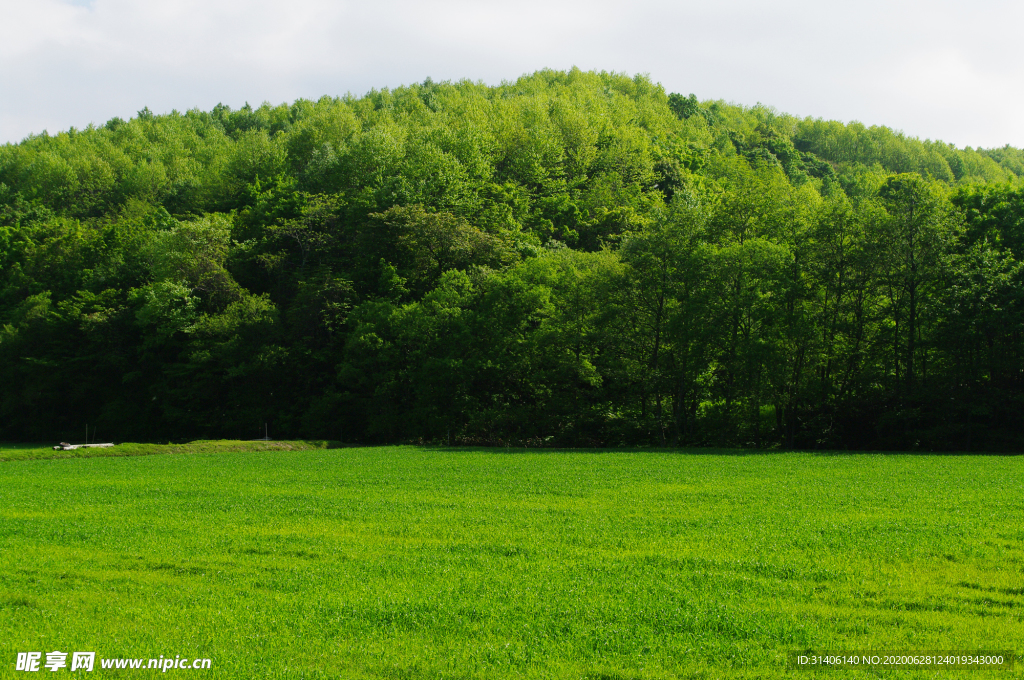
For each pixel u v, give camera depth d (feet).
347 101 592.19
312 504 81.92
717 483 99.45
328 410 215.72
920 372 195.72
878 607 44.96
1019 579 49.60
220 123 611.06
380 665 37.04
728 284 197.26
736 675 35.78
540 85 634.02
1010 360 176.35
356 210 263.70
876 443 179.22
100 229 315.99
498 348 209.97
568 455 149.79
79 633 41.27
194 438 230.27
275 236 255.09
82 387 238.89
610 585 48.96
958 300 175.94
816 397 189.06
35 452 154.51
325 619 42.86
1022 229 195.83
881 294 198.18
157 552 58.65
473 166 332.80
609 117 481.46
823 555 56.44
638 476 108.37
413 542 62.13
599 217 332.80
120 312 242.99
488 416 200.95
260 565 54.70
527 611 43.98
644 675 35.81
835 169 638.94
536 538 63.26
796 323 184.03
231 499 86.22
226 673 36.22
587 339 204.64
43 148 479.41
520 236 280.92
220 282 240.73
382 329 218.59
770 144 626.64
